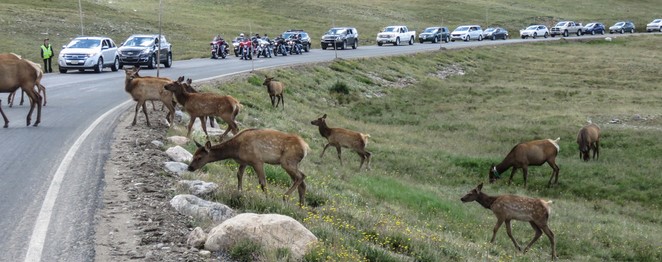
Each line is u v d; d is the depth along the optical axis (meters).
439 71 101.31
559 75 103.56
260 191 23.14
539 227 28.86
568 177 44.50
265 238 16.02
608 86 92.69
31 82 32.06
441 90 85.06
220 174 26.12
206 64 80.00
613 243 31.70
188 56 96.12
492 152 51.75
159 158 26.00
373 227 22.91
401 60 100.69
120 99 44.25
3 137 29.23
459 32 149.62
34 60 85.06
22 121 34.03
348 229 21.31
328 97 71.50
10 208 18.66
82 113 37.28
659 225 36.12
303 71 77.00
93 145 27.75
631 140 52.84
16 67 31.36
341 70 84.38
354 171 40.97
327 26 163.50
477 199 29.55
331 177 35.88
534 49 135.38
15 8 128.25
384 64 94.38
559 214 36.47
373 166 44.34
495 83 94.50
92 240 16.28
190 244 16.33
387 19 184.12
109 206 19.12
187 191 21.28
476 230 31.81
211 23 151.62
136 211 18.70
